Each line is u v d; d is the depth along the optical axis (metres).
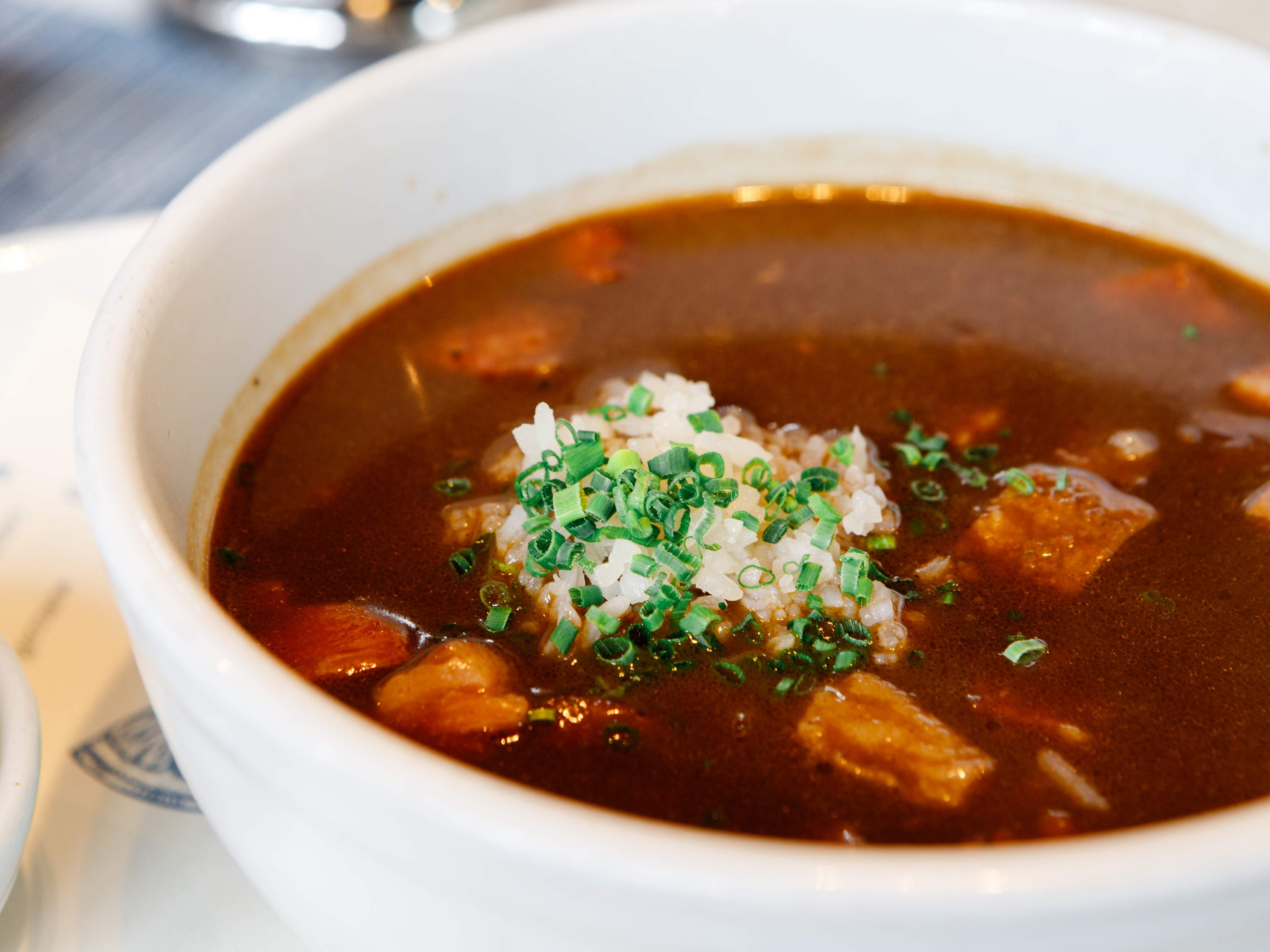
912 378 0.19
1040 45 0.20
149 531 0.11
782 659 0.15
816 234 0.22
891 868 0.09
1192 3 0.32
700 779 0.14
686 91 0.20
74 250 0.20
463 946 0.11
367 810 0.10
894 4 0.20
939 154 0.21
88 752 0.15
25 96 0.31
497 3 0.33
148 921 0.14
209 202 0.16
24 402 0.19
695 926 0.09
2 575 0.17
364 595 0.16
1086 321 0.20
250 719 0.10
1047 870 0.09
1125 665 0.15
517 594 0.16
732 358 0.20
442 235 0.20
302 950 0.14
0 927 0.14
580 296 0.21
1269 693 0.15
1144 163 0.20
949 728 0.14
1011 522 0.17
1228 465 0.18
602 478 0.15
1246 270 0.20
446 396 0.19
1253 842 0.09
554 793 0.14
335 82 0.31
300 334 0.18
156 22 0.33
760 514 0.16
